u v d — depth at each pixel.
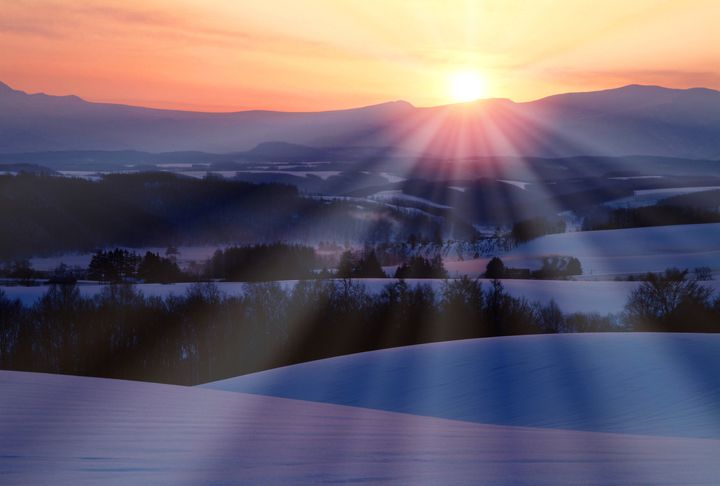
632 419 19.53
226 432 7.99
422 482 5.10
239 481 4.89
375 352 31.94
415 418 12.59
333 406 13.98
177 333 54.56
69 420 8.23
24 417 8.38
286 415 10.66
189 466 5.54
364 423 10.29
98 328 53.81
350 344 55.03
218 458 6.04
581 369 25.67
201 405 11.30
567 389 23.33
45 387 12.46
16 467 5.19
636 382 23.59
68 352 52.75
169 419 8.91
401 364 28.69
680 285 54.50
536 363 26.92
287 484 4.81
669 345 28.88
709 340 29.80
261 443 7.16
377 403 23.67
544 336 32.56
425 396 24.05
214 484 4.73
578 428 18.64
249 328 55.22
